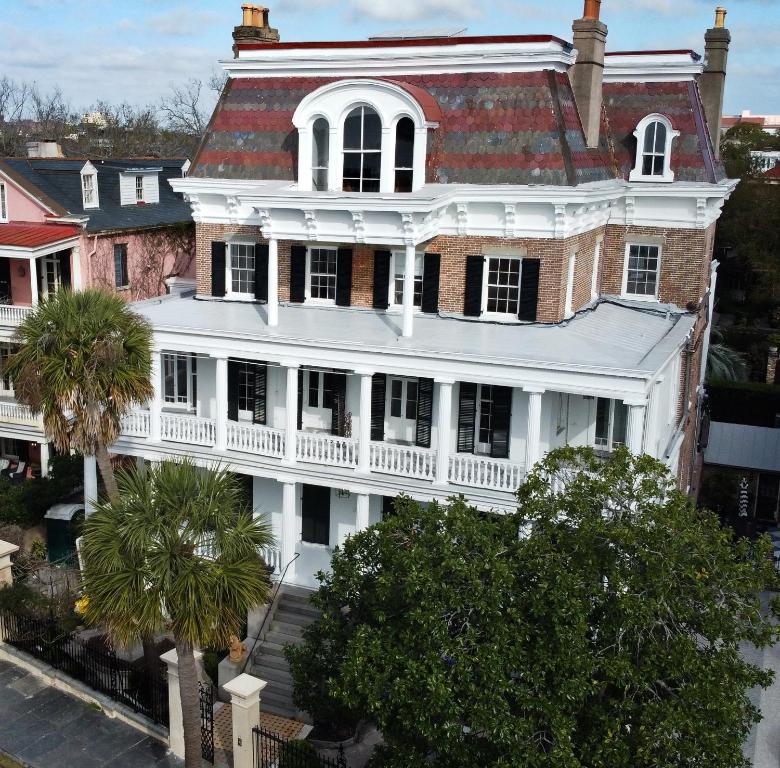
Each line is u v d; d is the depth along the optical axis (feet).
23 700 75.10
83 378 71.77
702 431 124.77
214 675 82.94
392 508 90.02
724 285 244.63
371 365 82.53
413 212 83.30
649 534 51.29
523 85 90.02
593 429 88.84
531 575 54.03
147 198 144.66
